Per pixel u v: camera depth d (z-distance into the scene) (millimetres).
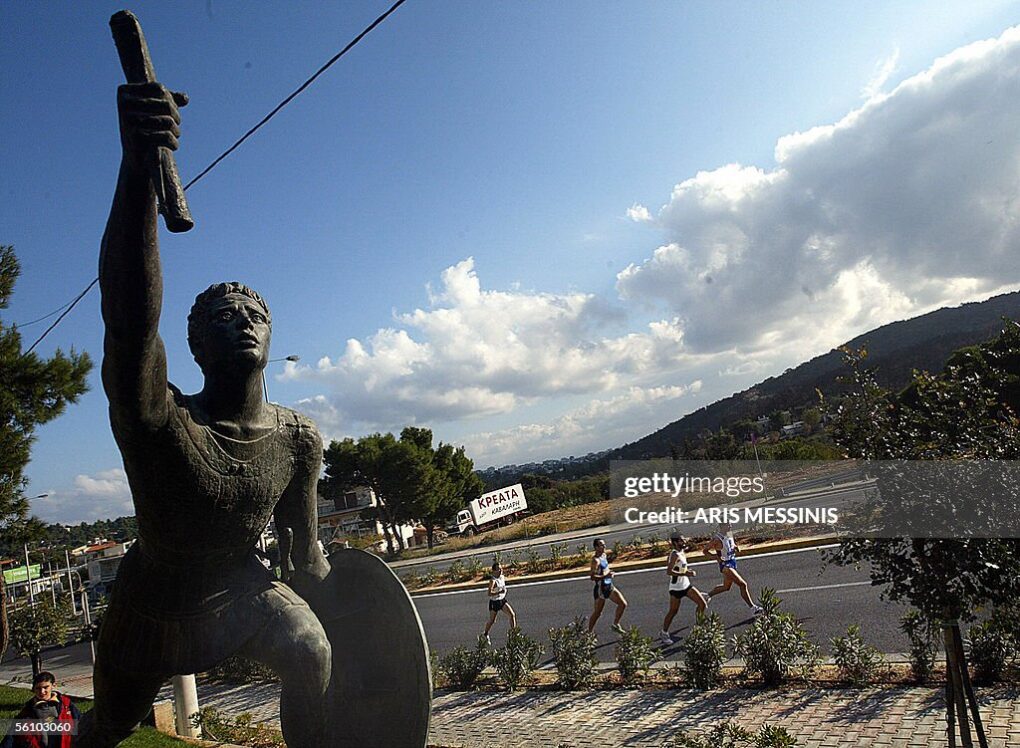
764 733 5656
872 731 6246
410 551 39438
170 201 2471
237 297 3314
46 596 22375
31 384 11727
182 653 3348
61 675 16766
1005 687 6805
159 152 2518
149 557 3242
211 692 12039
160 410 2846
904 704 6762
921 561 4785
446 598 19000
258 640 3322
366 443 41000
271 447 3340
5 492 11633
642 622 12367
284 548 3682
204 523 3123
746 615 11430
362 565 3701
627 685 8922
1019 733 5715
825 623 10156
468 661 10148
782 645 8062
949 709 4887
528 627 13781
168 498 3008
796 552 15273
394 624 3529
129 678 3469
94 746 3758
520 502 42531
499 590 13500
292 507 3660
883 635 9188
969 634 7301
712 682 8250
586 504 42688
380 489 41000
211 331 3236
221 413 3234
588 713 8094
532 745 7293
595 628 12562
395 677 3490
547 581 18750
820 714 6875
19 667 19969
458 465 49094
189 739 8406
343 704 3574
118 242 2541
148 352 2680
